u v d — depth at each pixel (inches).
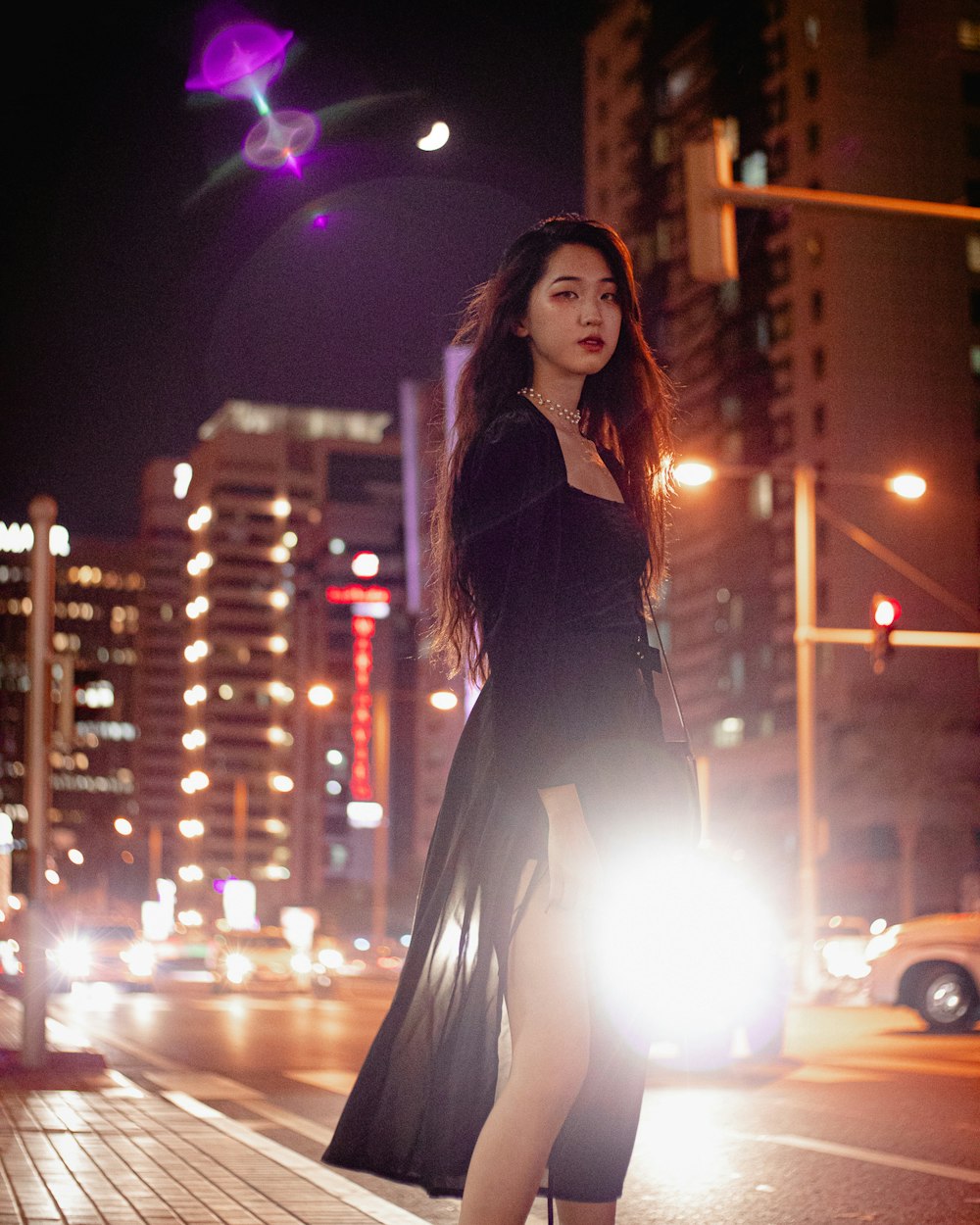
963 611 3080.7
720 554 3390.7
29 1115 406.6
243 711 7111.2
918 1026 878.4
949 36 3218.5
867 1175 314.7
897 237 3181.6
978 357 3189.0
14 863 546.9
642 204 3828.7
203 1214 250.2
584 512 113.3
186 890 6471.5
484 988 109.7
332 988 1760.6
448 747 6678.2
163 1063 634.2
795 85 3321.9
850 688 2940.5
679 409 129.3
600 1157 113.3
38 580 555.5
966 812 2755.9
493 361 120.4
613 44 4025.6
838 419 3117.6
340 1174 301.7
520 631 108.7
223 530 7209.6
